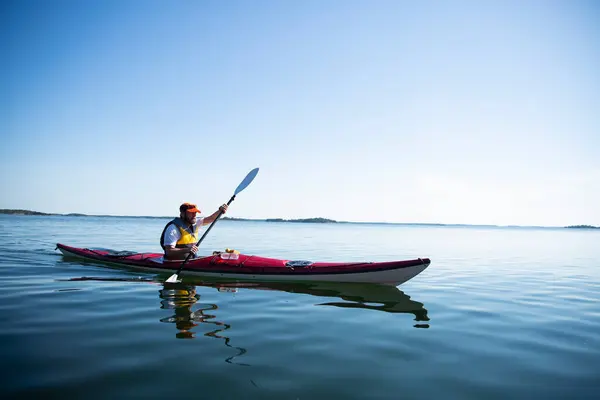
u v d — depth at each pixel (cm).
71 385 237
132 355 287
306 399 227
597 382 257
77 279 589
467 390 243
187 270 639
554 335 357
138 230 2662
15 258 795
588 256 1253
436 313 435
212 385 242
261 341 326
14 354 284
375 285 577
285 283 594
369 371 269
